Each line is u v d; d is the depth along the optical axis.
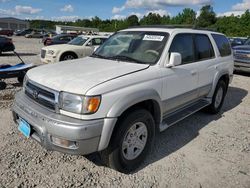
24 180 2.94
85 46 11.68
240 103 6.62
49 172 3.13
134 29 4.41
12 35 53.22
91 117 2.68
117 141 2.95
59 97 2.76
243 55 10.25
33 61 12.66
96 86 2.75
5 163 3.24
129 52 3.90
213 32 5.34
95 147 2.76
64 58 10.93
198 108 4.62
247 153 3.88
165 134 4.42
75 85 2.78
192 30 4.55
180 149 3.89
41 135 2.78
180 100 4.10
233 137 4.43
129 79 3.06
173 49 3.84
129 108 3.12
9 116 4.74
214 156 3.74
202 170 3.36
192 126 4.85
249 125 5.04
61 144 2.70
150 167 3.37
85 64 3.59
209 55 4.99
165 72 3.58
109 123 2.77
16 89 6.66
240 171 3.38
